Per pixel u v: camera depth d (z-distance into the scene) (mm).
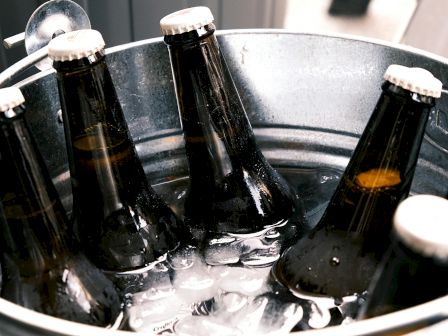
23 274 364
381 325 274
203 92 412
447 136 477
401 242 301
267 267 422
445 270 295
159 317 392
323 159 549
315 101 542
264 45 527
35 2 641
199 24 396
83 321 363
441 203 311
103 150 390
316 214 471
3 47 649
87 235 412
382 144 357
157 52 515
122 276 411
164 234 425
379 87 510
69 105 380
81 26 510
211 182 433
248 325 385
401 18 769
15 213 351
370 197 369
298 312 387
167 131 544
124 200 406
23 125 342
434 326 281
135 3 696
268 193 446
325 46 519
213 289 410
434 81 345
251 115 552
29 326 285
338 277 381
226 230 437
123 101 517
